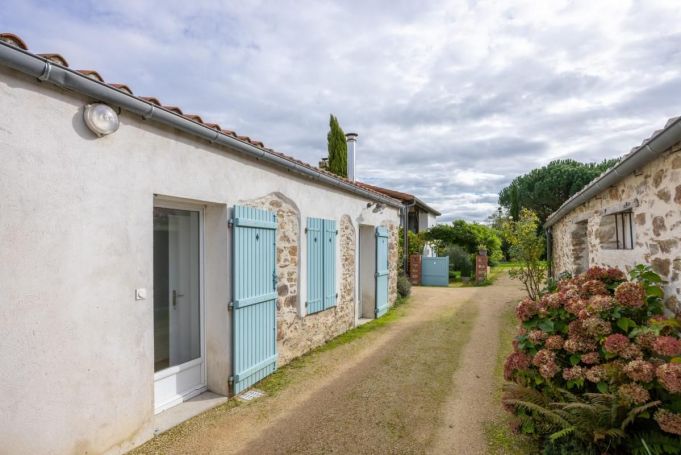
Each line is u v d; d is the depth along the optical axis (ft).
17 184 7.26
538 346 10.20
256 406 12.31
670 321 8.28
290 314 16.85
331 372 15.51
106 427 8.95
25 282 7.39
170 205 11.83
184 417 11.30
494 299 34.86
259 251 14.25
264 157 14.14
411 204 51.80
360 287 27.20
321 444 10.05
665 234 9.68
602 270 11.15
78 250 8.35
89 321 8.57
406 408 12.18
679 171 8.93
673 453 7.50
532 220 30.99
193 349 12.99
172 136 10.74
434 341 20.40
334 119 40.06
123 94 8.83
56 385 7.90
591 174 75.31
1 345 7.02
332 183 19.86
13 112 7.18
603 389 8.35
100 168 8.80
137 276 9.76
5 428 7.07
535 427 9.63
